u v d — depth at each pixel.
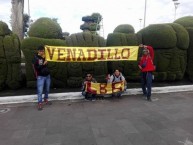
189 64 5.15
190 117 3.23
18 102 4.05
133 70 4.94
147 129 2.85
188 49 5.13
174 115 3.31
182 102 3.92
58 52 4.23
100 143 2.51
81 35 4.68
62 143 2.54
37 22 4.62
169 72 4.97
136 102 3.96
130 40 4.92
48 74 3.79
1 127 3.04
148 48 4.15
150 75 4.02
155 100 4.06
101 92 4.19
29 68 4.47
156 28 4.90
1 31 4.41
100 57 4.37
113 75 4.26
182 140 2.54
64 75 4.59
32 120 3.25
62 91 4.48
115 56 4.39
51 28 4.60
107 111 3.54
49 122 3.15
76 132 2.81
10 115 3.48
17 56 4.46
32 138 2.68
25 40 4.41
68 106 3.83
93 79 4.35
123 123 3.05
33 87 4.55
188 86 4.72
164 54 4.91
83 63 4.62
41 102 3.73
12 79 4.48
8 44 4.40
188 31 5.12
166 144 2.46
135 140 2.56
